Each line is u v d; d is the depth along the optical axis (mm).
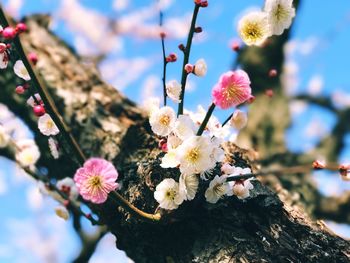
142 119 526
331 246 358
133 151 453
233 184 352
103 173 312
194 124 343
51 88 564
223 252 355
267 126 673
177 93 354
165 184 335
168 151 334
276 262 349
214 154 335
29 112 556
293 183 611
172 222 354
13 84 557
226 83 308
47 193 480
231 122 355
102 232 584
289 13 338
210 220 368
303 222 371
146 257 399
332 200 626
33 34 648
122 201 330
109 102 548
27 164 476
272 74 490
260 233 362
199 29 347
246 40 342
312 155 666
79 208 423
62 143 486
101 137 502
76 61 625
